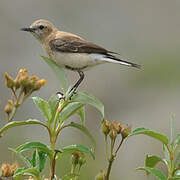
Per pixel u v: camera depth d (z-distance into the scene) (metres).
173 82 21.02
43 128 15.80
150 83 21.34
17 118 17.55
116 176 15.17
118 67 22.03
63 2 23.28
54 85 19.86
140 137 16.45
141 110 20.05
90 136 4.84
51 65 5.10
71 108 4.91
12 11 22.34
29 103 18.03
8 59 21.19
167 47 23.20
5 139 13.47
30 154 11.12
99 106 4.70
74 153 5.00
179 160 4.73
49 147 4.80
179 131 15.99
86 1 23.47
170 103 19.83
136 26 23.95
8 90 18.50
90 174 12.08
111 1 24.14
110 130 4.55
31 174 4.48
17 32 21.91
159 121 18.73
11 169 4.64
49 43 8.32
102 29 23.39
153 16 24.36
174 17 24.48
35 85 4.68
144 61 22.25
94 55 8.12
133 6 24.28
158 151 15.94
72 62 8.16
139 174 14.86
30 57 21.25
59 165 10.79
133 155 15.91
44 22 8.52
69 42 8.12
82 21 23.19
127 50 22.95
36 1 22.78
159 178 4.33
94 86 21.45
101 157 15.04
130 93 21.17
